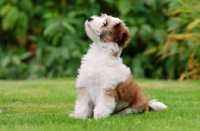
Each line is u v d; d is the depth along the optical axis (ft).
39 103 33.12
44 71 54.49
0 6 57.11
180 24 51.08
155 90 39.73
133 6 55.31
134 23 54.19
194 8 48.55
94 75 25.95
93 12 55.52
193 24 46.73
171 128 23.43
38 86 43.32
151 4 54.03
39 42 55.83
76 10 56.49
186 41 51.47
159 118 26.32
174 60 52.60
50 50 54.70
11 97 35.99
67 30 54.80
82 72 26.45
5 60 55.47
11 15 55.67
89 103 26.86
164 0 53.88
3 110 30.12
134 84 27.45
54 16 54.80
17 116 27.40
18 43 58.39
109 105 25.79
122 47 26.78
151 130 22.93
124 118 25.94
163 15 55.36
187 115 27.50
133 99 27.35
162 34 52.65
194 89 40.55
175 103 32.76
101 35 26.32
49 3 57.36
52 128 23.43
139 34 53.42
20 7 57.00
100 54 26.43
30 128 23.56
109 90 25.80
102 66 25.99
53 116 27.07
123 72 26.55
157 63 54.29
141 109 27.86
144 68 54.39
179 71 52.60
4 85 44.88
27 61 57.41
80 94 26.58
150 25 55.52
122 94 26.63
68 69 53.78
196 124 24.59
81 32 55.16
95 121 24.85
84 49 53.88
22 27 56.39
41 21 57.31
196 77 49.96
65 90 40.45
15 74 55.26
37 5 58.08
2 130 23.17
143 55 54.19
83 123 24.64
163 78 54.19
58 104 32.65
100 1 57.11
